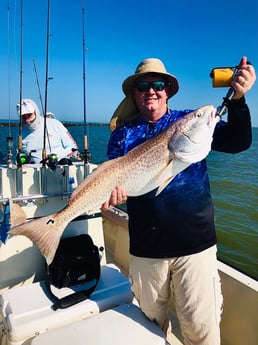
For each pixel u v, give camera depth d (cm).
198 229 182
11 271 250
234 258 604
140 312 204
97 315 200
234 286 216
